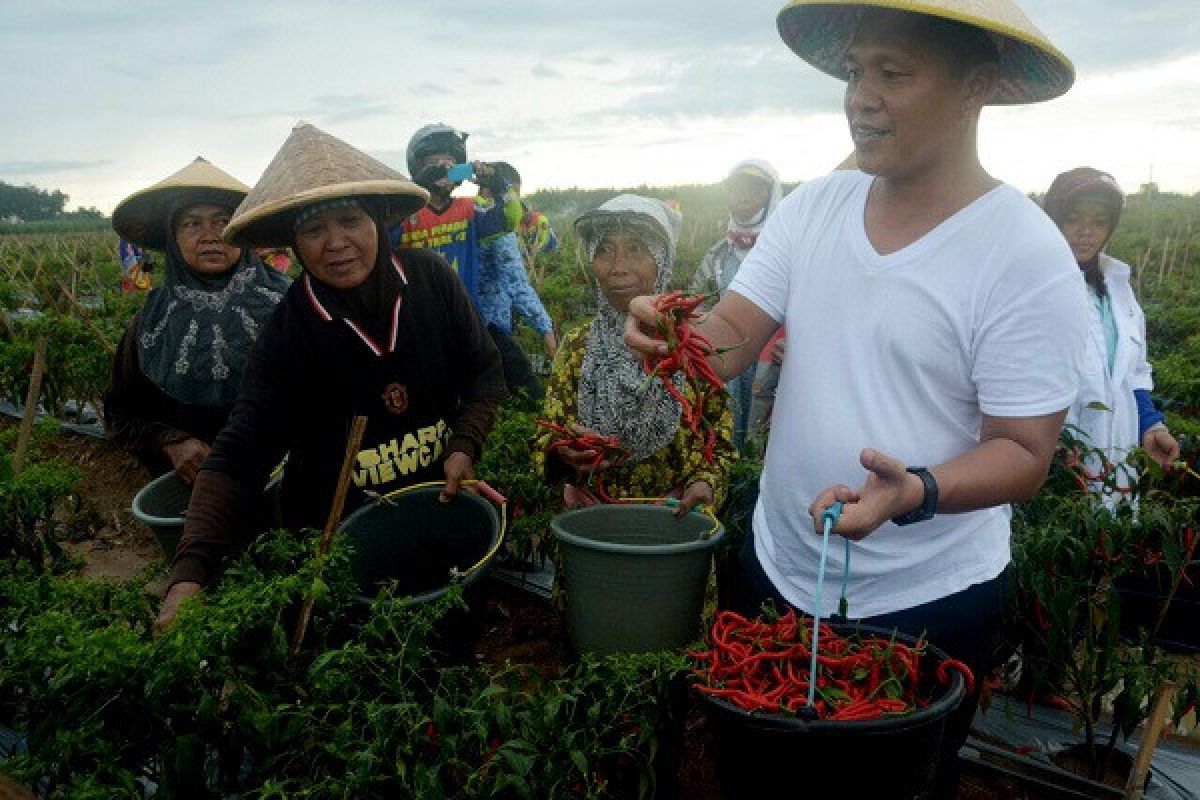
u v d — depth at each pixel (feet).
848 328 6.30
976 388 6.09
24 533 11.56
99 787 5.82
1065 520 9.80
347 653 6.82
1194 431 13.55
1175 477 12.28
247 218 8.23
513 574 13.88
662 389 9.71
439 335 9.36
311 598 7.03
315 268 8.52
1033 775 9.67
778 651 5.91
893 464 5.32
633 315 6.73
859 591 6.63
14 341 24.29
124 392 12.13
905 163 5.81
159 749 6.53
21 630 7.59
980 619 6.60
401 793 6.64
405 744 6.63
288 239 9.16
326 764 6.91
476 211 17.98
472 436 9.38
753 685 5.66
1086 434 11.10
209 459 8.45
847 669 5.77
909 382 6.15
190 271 11.72
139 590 8.05
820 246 6.56
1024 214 5.81
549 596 13.28
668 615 8.18
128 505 19.43
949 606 6.49
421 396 9.30
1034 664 9.82
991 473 5.62
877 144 5.78
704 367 6.65
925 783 5.46
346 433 9.14
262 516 10.59
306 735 6.92
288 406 8.80
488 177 17.79
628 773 7.77
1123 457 11.98
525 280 18.75
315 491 9.39
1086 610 9.80
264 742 6.52
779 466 6.88
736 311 7.13
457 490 9.06
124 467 21.20
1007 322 5.73
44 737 6.27
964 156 5.98
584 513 9.12
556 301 38.19
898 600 6.53
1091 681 9.51
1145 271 65.16
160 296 11.89
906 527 6.42
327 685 6.72
